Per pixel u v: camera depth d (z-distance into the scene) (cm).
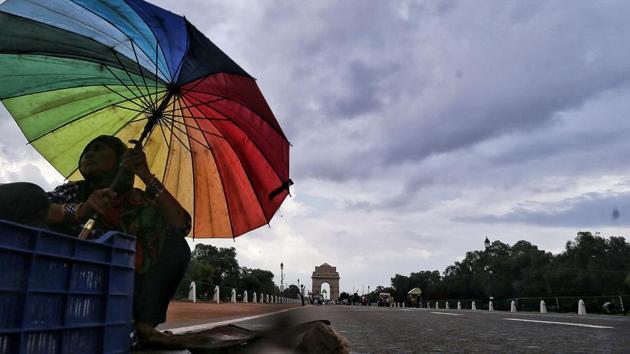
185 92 362
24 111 363
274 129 362
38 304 166
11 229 152
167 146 397
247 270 10919
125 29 334
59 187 352
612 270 8025
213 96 362
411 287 15212
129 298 237
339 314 1748
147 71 360
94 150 353
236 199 402
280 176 379
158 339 330
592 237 8569
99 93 377
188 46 325
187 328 744
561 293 8075
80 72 359
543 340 674
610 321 1255
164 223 354
